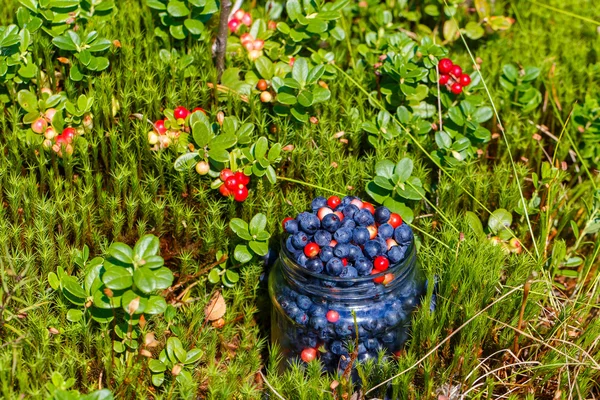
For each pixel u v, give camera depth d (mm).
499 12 832
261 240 622
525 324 624
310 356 595
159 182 660
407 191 646
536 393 615
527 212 678
